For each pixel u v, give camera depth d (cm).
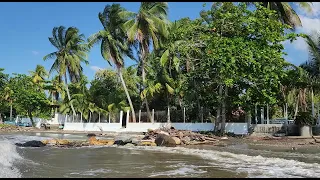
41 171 988
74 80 4519
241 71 2491
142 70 3731
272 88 2612
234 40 2489
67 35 4375
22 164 1106
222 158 1343
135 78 3969
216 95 2761
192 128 3027
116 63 3653
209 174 973
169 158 1335
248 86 2650
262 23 2567
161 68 3391
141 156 1396
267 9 2614
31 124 4972
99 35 3650
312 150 1688
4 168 1013
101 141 2105
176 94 3259
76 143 2052
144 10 3522
